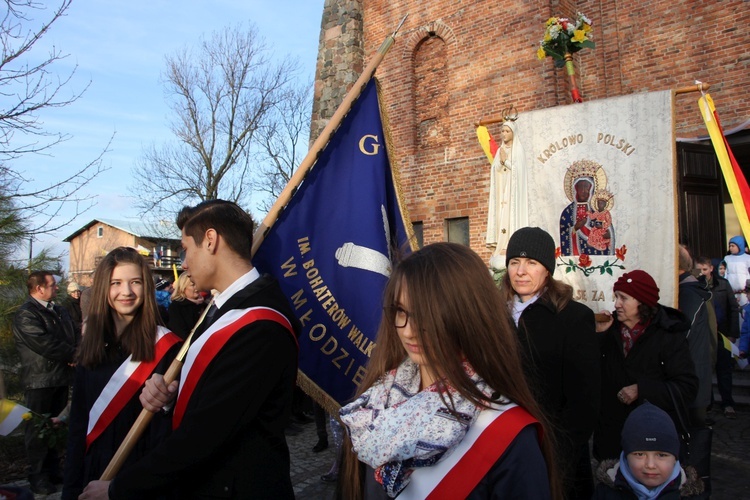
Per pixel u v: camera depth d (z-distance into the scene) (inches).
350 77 450.0
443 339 51.9
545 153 214.7
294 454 226.7
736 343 308.7
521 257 105.2
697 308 163.9
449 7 406.6
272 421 73.1
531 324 101.7
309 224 112.1
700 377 138.8
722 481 184.5
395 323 56.0
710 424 250.1
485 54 388.5
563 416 95.8
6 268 225.1
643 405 92.0
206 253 79.2
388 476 51.6
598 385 96.7
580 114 208.2
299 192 112.7
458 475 50.0
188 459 65.0
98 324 95.3
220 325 72.2
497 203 211.3
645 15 352.5
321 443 230.2
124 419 92.3
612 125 201.8
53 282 196.9
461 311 52.2
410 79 427.5
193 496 70.6
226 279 79.9
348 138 119.1
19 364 225.3
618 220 197.9
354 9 457.1
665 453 85.7
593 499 94.9
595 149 204.4
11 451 223.9
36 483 183.3
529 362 97.3
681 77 339.0
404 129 429.4
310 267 110.7
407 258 57.2
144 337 95.0
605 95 366.0
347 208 115.0
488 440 50.3
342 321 110.1
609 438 122.2
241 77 944.3
